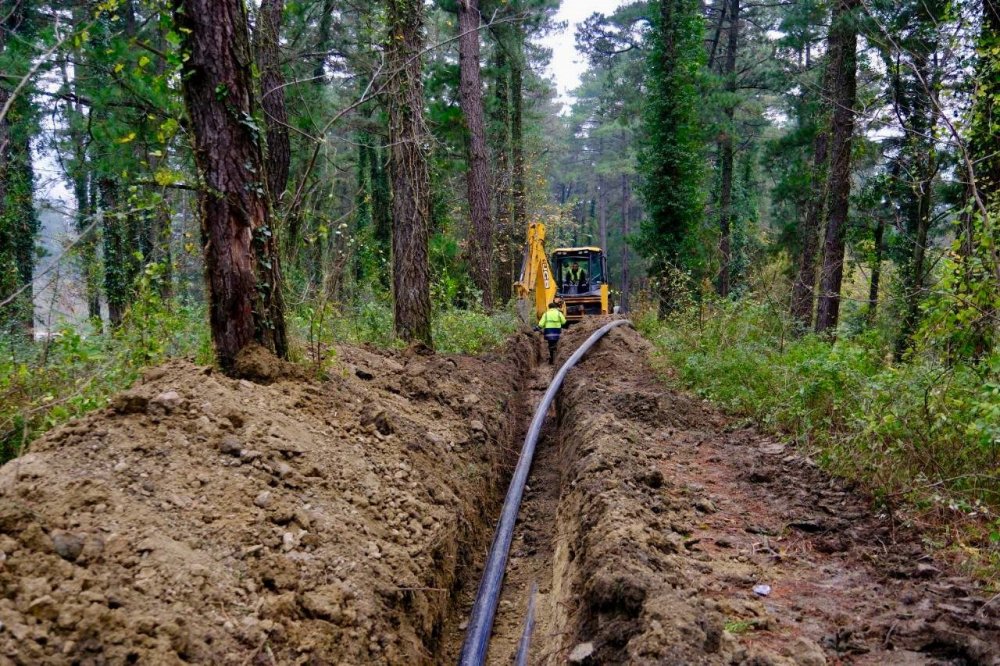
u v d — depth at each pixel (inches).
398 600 148.1
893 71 273.0
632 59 1337.4
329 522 154.0
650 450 247.9
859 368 275.7
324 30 491.2
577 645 133.2
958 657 115.9
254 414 176.4
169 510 131.4
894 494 184.9
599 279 851.4
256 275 214.7
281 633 116.7
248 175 210.5
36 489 120.6
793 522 181.9
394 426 227.0
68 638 91.8
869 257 459.8
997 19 252.4
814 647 119.5
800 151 787.4
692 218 812.0
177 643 101.5
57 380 200.2
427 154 398.9
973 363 218.1
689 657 108.1
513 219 962.7
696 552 165.9
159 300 233.0
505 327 603.8
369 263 561.0
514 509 247.3
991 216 197.5
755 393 307.9
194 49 201.5
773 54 946.7
